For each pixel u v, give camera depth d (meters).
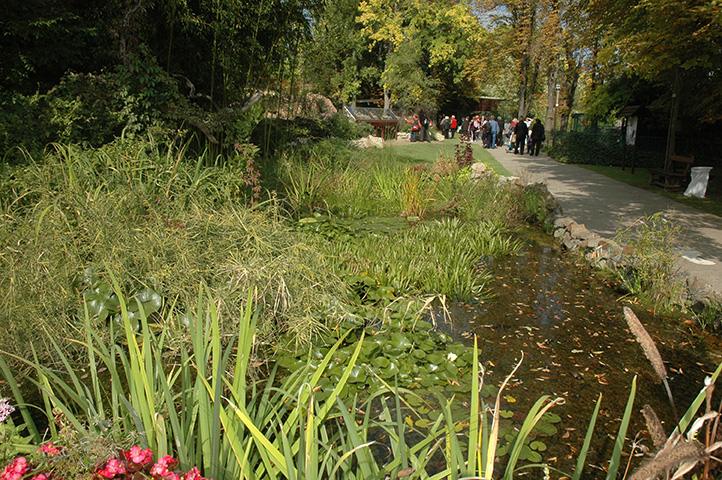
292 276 4.09
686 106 14.21
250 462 1.98
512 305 4.94
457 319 4.55
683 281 5.00
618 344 4.12
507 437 2.82
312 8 10.68
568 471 2.58
